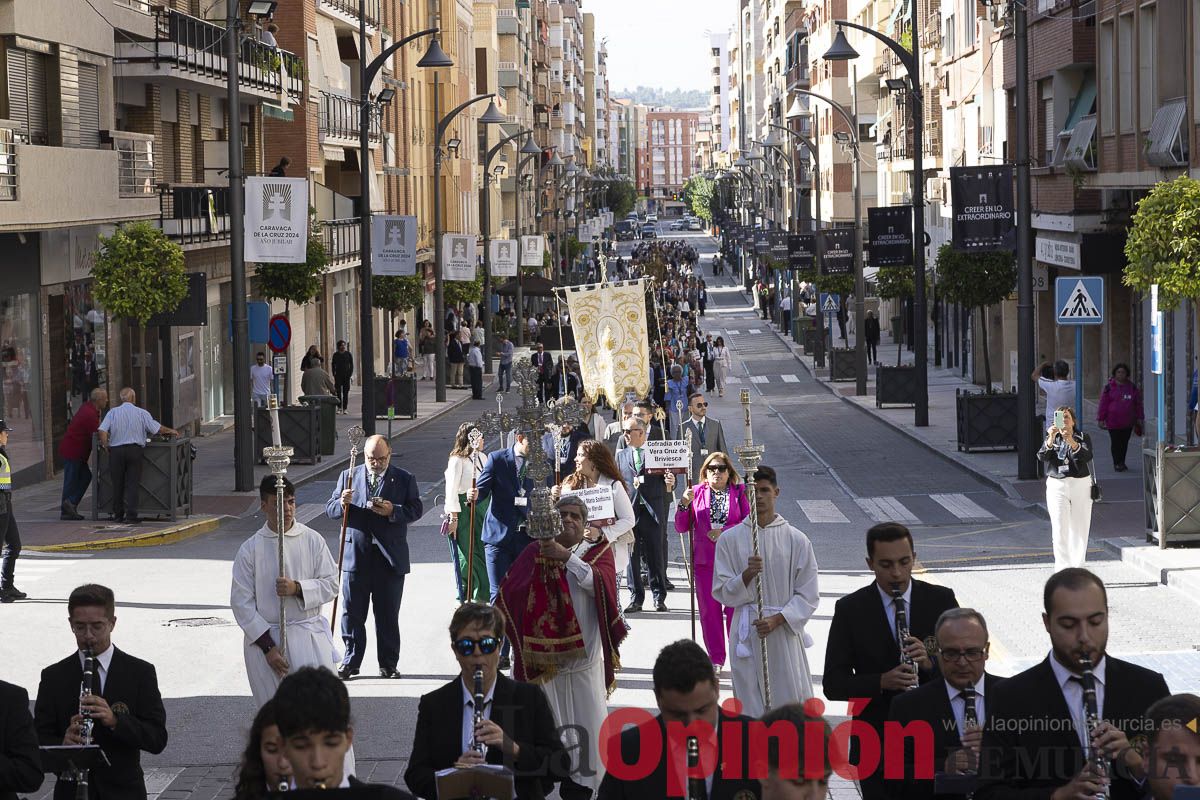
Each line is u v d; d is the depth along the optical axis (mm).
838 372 56031
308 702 5121
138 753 8031
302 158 48594
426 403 51938
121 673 7961
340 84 54531
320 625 10312
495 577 14461
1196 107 26219
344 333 59125
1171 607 16016
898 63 67812
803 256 63875
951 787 6379
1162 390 19016
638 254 139000
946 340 61531
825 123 95938
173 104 38281
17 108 28156
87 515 24641
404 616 16516
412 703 12734
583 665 9766
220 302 42062
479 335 55938
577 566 9602
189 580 18984
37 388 29438
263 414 32438
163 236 27188
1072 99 37375
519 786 7039
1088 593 5855
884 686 7512
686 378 38281
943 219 57906
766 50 156625
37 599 17719
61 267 30375
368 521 13703
